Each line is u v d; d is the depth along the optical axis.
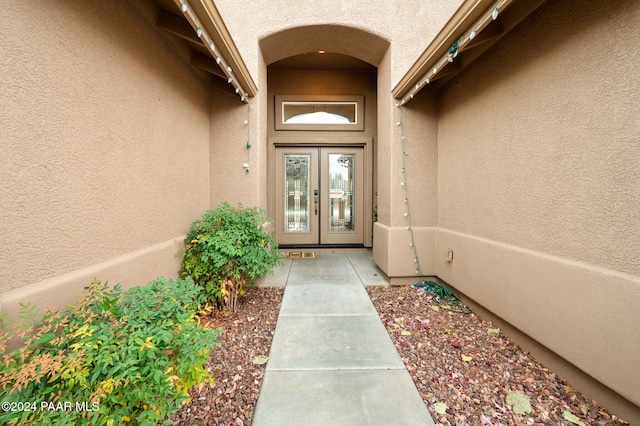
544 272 1.87
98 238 1.69
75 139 1.51
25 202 1.25
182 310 1.39
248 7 3.56
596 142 1.55
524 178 2.08
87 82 1.59
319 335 2.31
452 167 3.19
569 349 1.68
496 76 2.39
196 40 2.30
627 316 1.37
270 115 5.41
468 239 2.79
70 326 1.11
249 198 3.58
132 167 2.02
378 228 4.01
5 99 1.16
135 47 2.03
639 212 1.35
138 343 1.04
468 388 1.72
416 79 2.95
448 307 2.90
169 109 2.54
